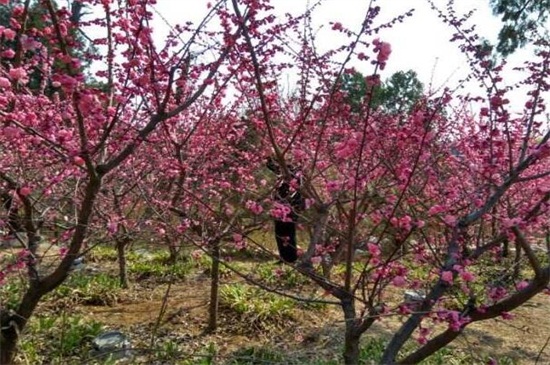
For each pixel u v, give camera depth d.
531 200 4.53
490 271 7.31
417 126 3.63
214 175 6.46
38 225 4.56
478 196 3.77
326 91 3.97
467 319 3.02
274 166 4.97
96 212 5.11
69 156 3.22
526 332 7.27
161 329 6.75
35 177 4.90
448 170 5.17
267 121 3.04
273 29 3.54
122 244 8.23
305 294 7.85
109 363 5.42
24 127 3.04
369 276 3.98
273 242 9.66
